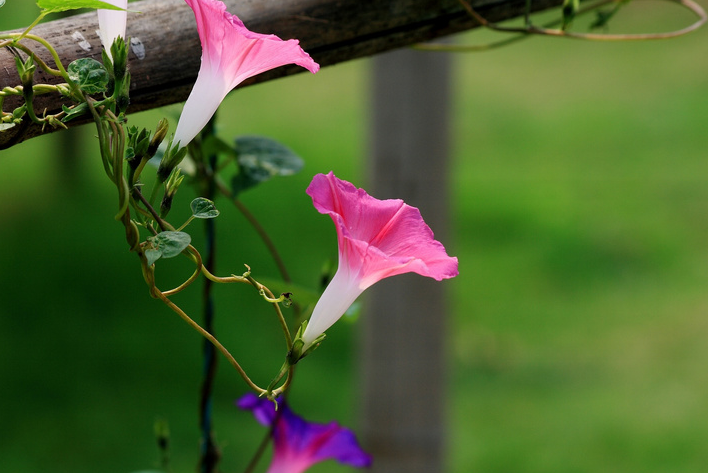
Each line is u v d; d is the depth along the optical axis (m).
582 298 10.31
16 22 7.74
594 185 13.71
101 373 8.27
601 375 8.57
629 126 16.20
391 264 1.19
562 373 8.66
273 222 11.92
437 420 4.29
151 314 9.41
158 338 9.00
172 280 9.98
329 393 7.95
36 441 7.07
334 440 2.15
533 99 17.73
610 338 9.36
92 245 10.75
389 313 4.23
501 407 7.99
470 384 8.41
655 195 13.30
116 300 9.63
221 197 11.84
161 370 8.38
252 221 2.13
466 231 12.06
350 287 1.25
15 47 1.26
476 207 12.77
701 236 11.90
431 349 4.25
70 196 12.36
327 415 7.54
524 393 8.27
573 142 15.64
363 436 4.32
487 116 16.84
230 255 10.75
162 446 2.03
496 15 1.97
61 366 8.30
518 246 11.69
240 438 7.16
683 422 7.70
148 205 1.25
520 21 11.55
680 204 12.98
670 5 21.06
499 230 12.12
